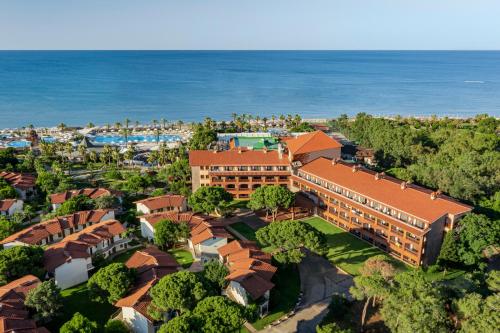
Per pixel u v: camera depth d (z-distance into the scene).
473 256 95.81
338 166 135.00
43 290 77.06
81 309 85.38
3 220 118.88
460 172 132.88
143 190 151.88
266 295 82.62
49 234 110.94
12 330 67.31
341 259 106.06
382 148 189.75
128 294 81.44
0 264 86.19
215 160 147.50
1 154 183.25
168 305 72.69
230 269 90.00
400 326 65.56
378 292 69.94
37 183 155.12
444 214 100.50
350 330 66.81
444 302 70.06
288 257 94.00
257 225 126.31
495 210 119.31
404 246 103.44
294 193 129.00
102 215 120.88
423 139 196.50
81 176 179.00
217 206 126.19
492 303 64.12
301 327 79.25
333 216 127.38
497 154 153.00
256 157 149.75
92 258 100.81
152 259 92.56
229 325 64.56
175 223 109.19
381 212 110.81
